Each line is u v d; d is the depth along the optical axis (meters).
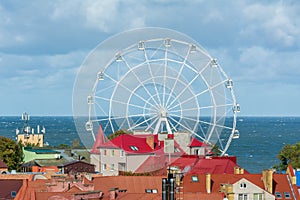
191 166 186.62
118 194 138.62
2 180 171.00
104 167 193.25
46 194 133.25
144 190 161.25
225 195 154.38
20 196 150.50
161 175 175.12
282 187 181.38
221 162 193.00
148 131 191.25
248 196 170.00
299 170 195.12
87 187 146.88
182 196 139.75
